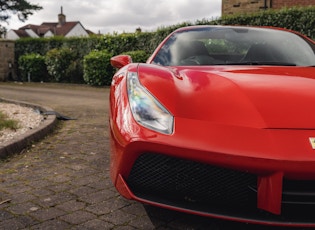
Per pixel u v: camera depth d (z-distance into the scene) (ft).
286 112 6.07
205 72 7.74
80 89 39.73
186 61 9.15
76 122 17.08
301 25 30.53
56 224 6.51
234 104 6.27
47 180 8.86
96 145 12.53
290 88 6.84
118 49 46.39
